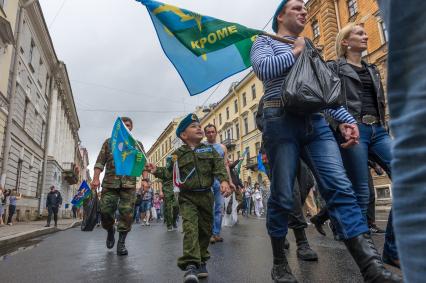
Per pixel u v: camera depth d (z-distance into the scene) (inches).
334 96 84.7
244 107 1454.2
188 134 130.3
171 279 121.3
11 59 683.4
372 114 124.6
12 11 681.0
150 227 453.1
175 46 108.0
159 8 107.9
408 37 29.4
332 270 118.3
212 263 147.5
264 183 1280.8
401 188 28.9
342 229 80.9
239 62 108.3
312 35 961.5
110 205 191.0
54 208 566.6
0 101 627.8
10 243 296.7
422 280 26.6
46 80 1069.8
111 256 184.9
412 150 28.2
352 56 135.7
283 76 93.4
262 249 178.1
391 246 94.2
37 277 135.6
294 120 90.1
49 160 1100.5
